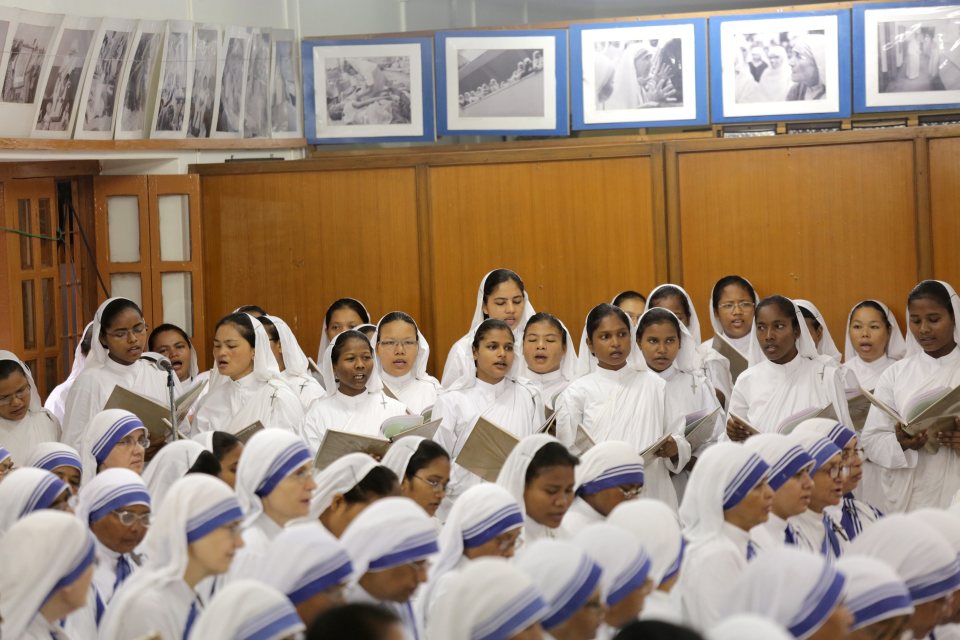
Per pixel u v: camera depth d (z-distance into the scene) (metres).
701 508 4.04
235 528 3.59
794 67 9.52
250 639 2.71
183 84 9.35
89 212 9.45
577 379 6.59
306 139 10.25
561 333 7.13
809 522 4.78
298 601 3.14
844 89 9.47
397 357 7.27
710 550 3.92
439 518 6.12
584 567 3.07
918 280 9.01
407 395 7.30
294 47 10.19
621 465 4.55
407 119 10.09
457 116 9.98
